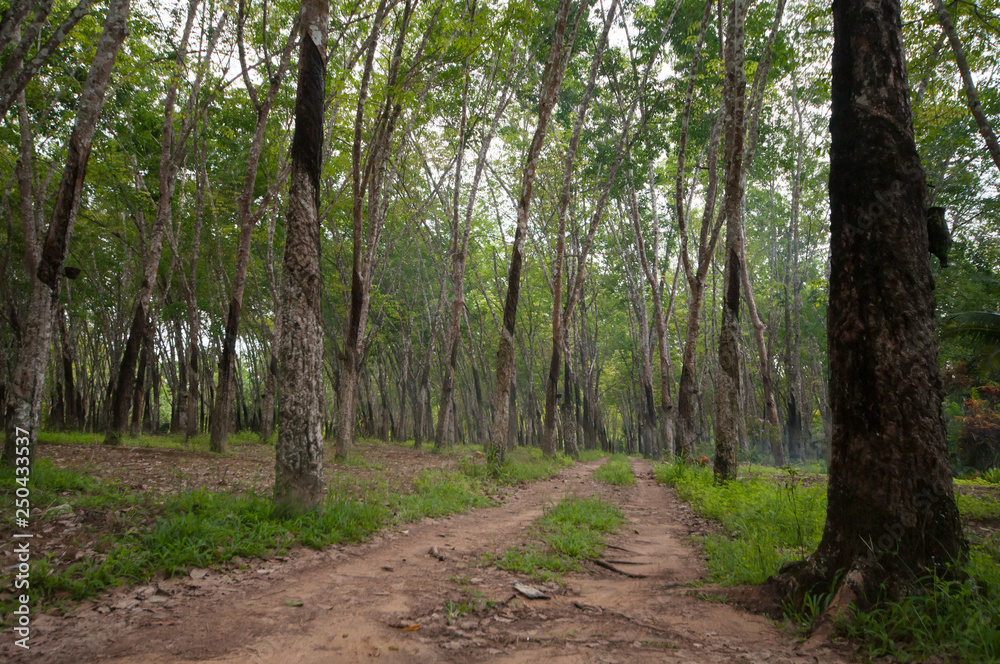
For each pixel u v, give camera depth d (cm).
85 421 2811
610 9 1747
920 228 423
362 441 2933
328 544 635
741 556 570
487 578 534
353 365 1566
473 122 1989
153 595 443
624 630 398
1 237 1969
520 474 1459
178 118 1634
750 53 1667
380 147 1692
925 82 1280
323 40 753
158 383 2794
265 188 2073
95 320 2806
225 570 516
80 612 397
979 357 1738
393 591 488
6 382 1919
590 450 3403
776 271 3091
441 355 3762
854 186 432
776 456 2169
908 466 394
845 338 425
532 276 3425
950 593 372
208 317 3066
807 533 662
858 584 388
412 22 1571
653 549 692
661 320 2234
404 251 2844
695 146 2153
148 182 2031
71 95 1564
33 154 1602
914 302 409
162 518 586
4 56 1216
